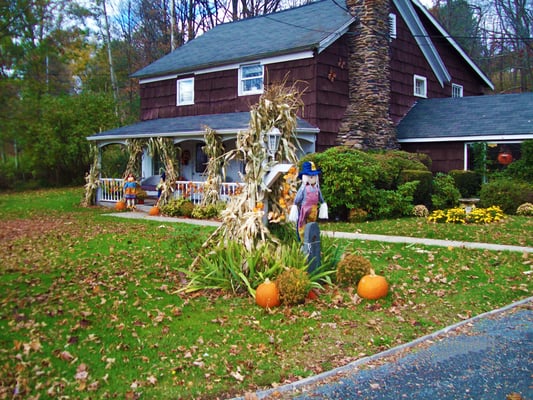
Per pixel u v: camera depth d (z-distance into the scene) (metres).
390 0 19.30
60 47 30.53
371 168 13.98
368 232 12.02
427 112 19.94
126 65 41.50
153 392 4.40
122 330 5.68
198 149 20.23
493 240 10.75
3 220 15.28
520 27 32.44
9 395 4.25
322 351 5.33
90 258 9.29
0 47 27.30
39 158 28.36
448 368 4.92
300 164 14.12
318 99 16.77
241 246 7.43
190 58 21.14
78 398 4.25
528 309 6.67
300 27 19.03
